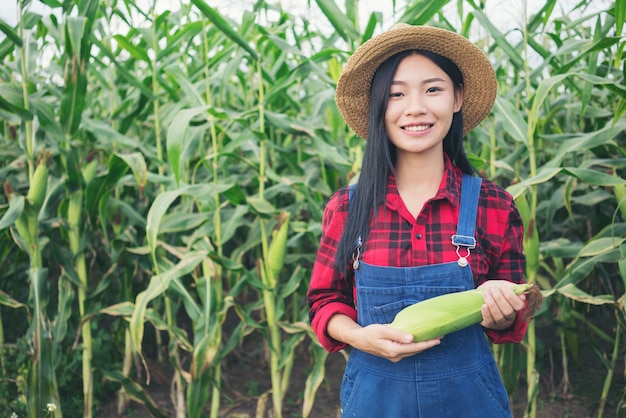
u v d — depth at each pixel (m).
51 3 2.40
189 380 2.58
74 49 2.33
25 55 2.39
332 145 2.94
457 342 1.32
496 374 1.40
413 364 1.32
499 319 1.22
